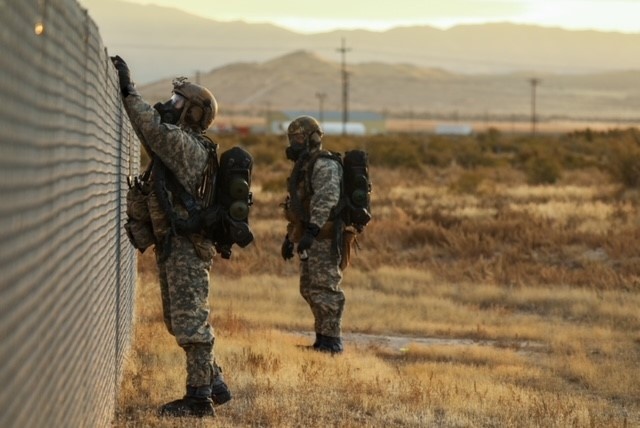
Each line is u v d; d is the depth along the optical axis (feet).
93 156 39.47
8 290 20.80
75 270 33.40
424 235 162.81
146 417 52.70
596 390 75.61
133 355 71.10
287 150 80.74
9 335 21.07
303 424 55.11
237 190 51.62
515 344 94.79
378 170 378.53
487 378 75.72
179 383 62.49
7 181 20.49
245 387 62.95
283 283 127.54
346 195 82.89
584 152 500.33
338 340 84.28
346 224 83.10
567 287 129.29
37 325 24.90
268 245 157.89
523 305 122.21
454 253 155.53
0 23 19.42
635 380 77.56
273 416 55.06
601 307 115.96
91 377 39.06
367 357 82.07
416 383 68.33
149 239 52.85
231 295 118.52
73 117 32.40
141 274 124.16
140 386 60.49
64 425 30.73
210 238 52.11
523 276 137.80
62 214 29.63
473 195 265.95
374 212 208.33
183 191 51.26
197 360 53.72
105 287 46.24
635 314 112.88
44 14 25.35
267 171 362.12
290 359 74.84
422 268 144.05
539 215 195.00
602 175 327.06
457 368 79.61
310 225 78.23
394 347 93.09
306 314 109.19
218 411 56.39
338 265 83.87
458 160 419.74
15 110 21.30
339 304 83.66
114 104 51.44
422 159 419.74
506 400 65.05
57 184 28.40
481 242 158.92
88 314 37.81
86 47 36.35
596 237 159.33
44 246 25.93
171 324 54.39
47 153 26.22
